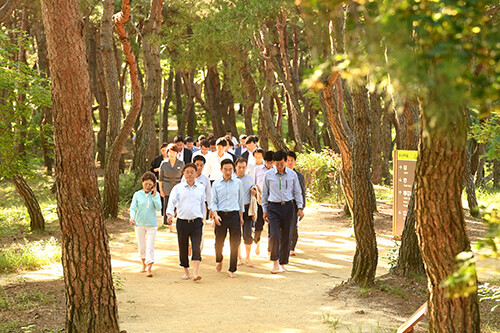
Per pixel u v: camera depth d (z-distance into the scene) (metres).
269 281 8.85
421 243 4.04
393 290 7.82
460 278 2.07
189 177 8.95
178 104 37.50
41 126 11.91
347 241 12.41
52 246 11.14
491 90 1.57
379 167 24.55
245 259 10.60
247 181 10.06
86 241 5.48
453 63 1.48
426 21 1.66
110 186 15.48
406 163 10.62
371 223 8.05
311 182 19.03
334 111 8.19
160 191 13.88
